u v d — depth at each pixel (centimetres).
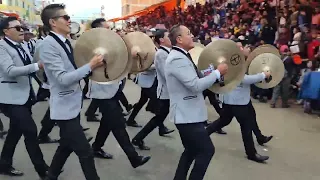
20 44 402
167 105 507
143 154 512
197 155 328
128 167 459
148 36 547
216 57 349
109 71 326
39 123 687
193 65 324
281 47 960
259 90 958
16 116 382
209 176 434
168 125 687
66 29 323
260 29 1170
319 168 469
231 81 353
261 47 492
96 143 488
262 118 764
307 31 978
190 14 2081
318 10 1049
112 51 324
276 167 470
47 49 311
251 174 443
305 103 825
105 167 457
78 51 323
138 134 527
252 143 487
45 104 884
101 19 486
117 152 517
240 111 474
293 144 575
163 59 488
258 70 482
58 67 308
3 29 385
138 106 661
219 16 1664
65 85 310
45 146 536
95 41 323
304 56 924
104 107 426
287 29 1071
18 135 412
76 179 417
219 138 603
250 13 1377
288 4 1177
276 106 900
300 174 447
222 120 498
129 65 340
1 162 417
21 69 370
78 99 335
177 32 319
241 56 354
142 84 598
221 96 488
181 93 324
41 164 392
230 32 1376
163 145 557
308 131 659
